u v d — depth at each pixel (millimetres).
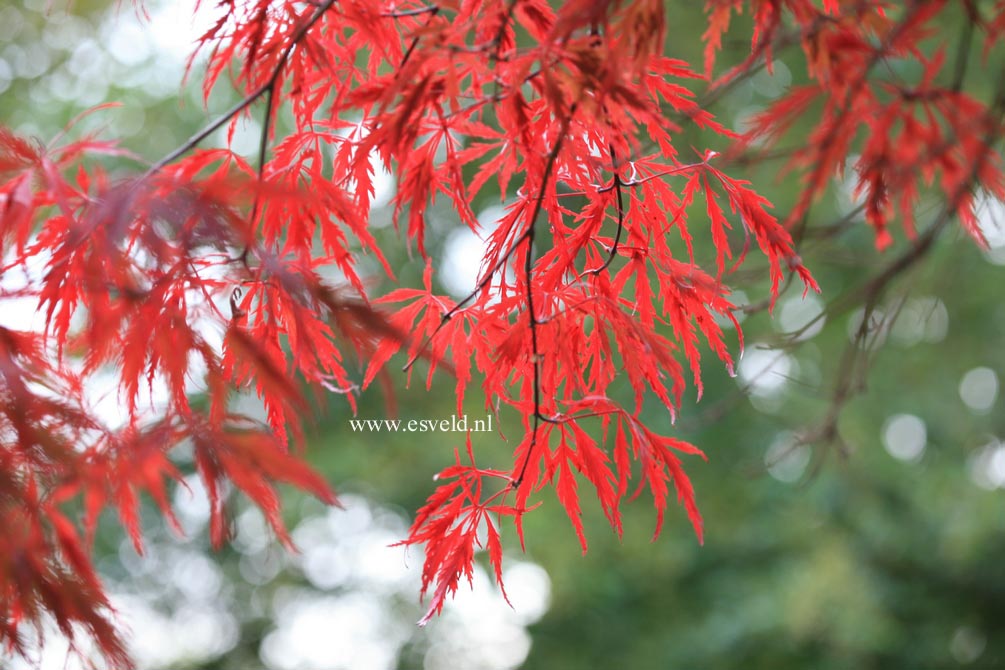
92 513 1288
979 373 3984
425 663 4406
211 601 4238
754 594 3760
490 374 1416
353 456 3539
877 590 3752
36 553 1316
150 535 3906
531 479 1423
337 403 3645
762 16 1348
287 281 1291
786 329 3514
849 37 1307
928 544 3809
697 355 1428
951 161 1337
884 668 3938
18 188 1294
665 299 1424
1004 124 1340
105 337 1280
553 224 1413
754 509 3957
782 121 1321
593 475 1417
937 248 3092
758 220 1399
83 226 1283
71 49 3156
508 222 1413
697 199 3162
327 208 1359
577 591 3721
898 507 3840
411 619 4309
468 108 1359
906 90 1303
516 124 1354
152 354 1318
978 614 3982
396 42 1396
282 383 1271
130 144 3318
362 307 1291
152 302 1284
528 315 1402
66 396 1327
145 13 1416
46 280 1311
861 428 3594
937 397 3729
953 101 1297
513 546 3512
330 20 1405
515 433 3541
